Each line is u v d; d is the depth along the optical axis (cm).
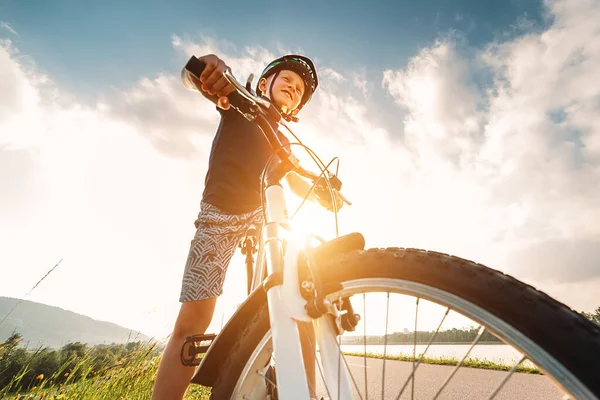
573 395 62
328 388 109
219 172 183
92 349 342
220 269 168
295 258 108
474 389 388
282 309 104
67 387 289
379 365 679
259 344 118
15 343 258
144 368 365
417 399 372
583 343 64
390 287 94
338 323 106
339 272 104
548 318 69
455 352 659
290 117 153
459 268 85
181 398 150
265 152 195
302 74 202
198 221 179
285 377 94
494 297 77
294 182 197
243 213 180
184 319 159
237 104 124
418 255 93
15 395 241
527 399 325
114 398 319
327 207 158
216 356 125
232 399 117
